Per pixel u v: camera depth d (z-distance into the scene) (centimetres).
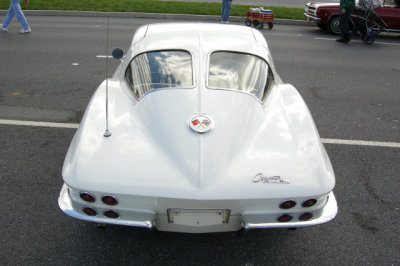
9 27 873
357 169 358
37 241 256
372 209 303
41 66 609
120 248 255
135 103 262
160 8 1099
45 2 1100
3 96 484
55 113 442
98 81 553
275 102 281
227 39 318
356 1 953
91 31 870
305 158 222
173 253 253
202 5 1166
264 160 217
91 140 225
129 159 212
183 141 221
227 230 221
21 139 383
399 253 260
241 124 238
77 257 246
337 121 459
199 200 198
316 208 215
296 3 1391
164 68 278
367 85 598
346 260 253
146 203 204
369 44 908
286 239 269
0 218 274
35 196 300
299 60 721
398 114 489
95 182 201
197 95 252
